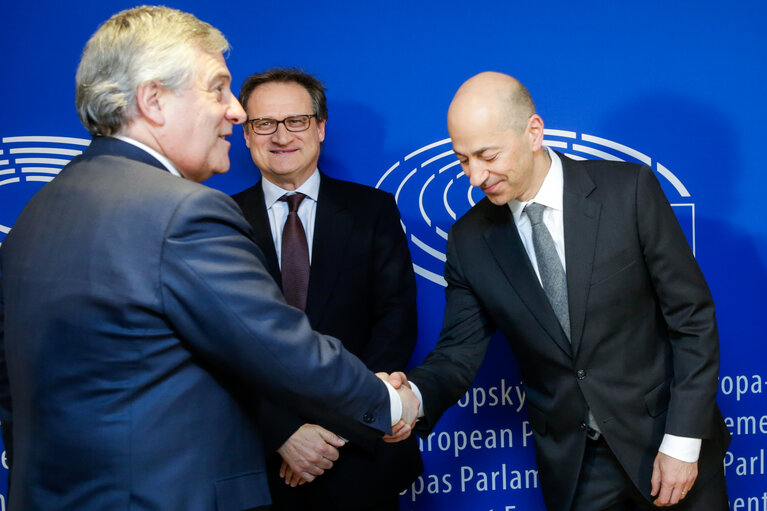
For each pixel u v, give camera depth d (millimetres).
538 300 1855
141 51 1305
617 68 2488
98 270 1194
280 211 2199
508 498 2553
